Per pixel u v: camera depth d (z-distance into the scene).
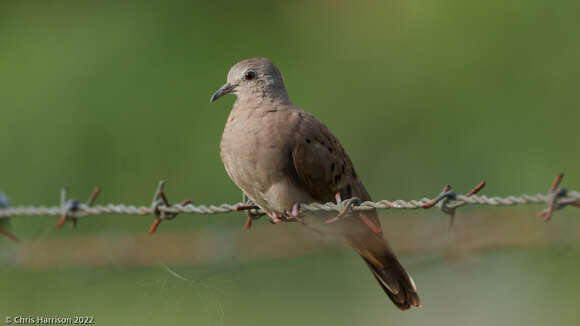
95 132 13.01
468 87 13.75
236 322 9.55
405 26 14.64
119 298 9.42
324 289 10.52
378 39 14.76
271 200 7.46
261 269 9.92
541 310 10.59
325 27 15.08
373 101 14.32
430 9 14.51
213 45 14.23
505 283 10.67
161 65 13.77
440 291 10.88
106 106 13.27
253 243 9.48
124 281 9.42
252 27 14.62
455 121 13.68
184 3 14.38
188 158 13.09
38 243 9.45
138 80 13.55
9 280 9.86
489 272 10.66
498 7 13.91
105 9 14.25
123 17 14.14
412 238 9.21
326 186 7.38
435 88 13.99
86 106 13.20
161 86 13.58
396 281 7.32
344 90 14.51
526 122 13.25
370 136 14.10
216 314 7.66
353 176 7.67
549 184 12.78
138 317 7.68
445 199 5.79
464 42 14.05
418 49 14.40
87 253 9.43
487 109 13.53
